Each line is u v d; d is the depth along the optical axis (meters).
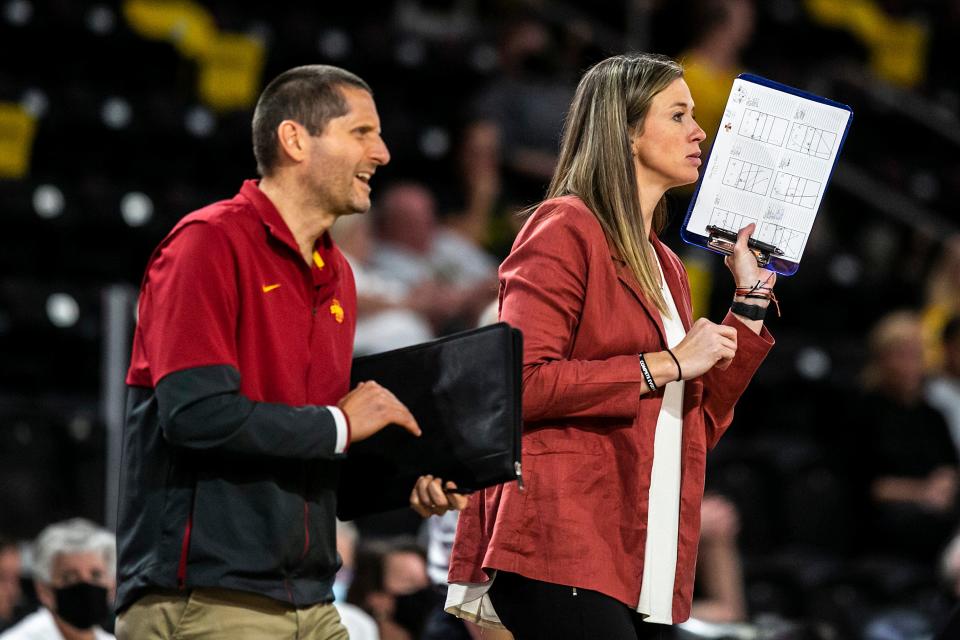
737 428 25.52
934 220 31.41
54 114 24.25
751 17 30.00
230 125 25.58
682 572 9.41
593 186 9.55
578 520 9.07
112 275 23.06
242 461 8.66
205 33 26.19
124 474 8.89
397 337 21.16
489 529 9.33
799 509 22.44
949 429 23.50
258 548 8.59
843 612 20.52
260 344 8.78
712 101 28.67
